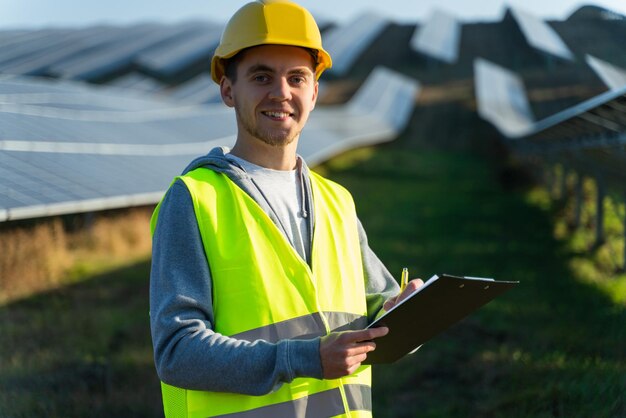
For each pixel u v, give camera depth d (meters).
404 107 46.75
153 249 2.47
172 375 2.29
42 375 7.32
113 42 59.47
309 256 2.62
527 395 6.82
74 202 10.20
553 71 51.59
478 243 16.42
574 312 10.16
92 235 13.55
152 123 20.20
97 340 8.80
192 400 2.40
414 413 6.91
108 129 16.84
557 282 12.31
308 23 2.57
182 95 42.97
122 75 57.88
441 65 60.97
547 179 24.94
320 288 2.56
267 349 2.25
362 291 2.77
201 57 61.59
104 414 6.57
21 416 6.31
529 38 33.91
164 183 13.76
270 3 2.56
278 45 2.54
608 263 14.12
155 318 2.34
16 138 12.52
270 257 2.47
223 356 2.22
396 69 61.28
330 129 34.66
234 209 2.50
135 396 7.00
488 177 29.80
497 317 10.14
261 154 2.64
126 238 14.20
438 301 2.40
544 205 21.62
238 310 2.41
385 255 15.09
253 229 2.48
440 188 26.67
